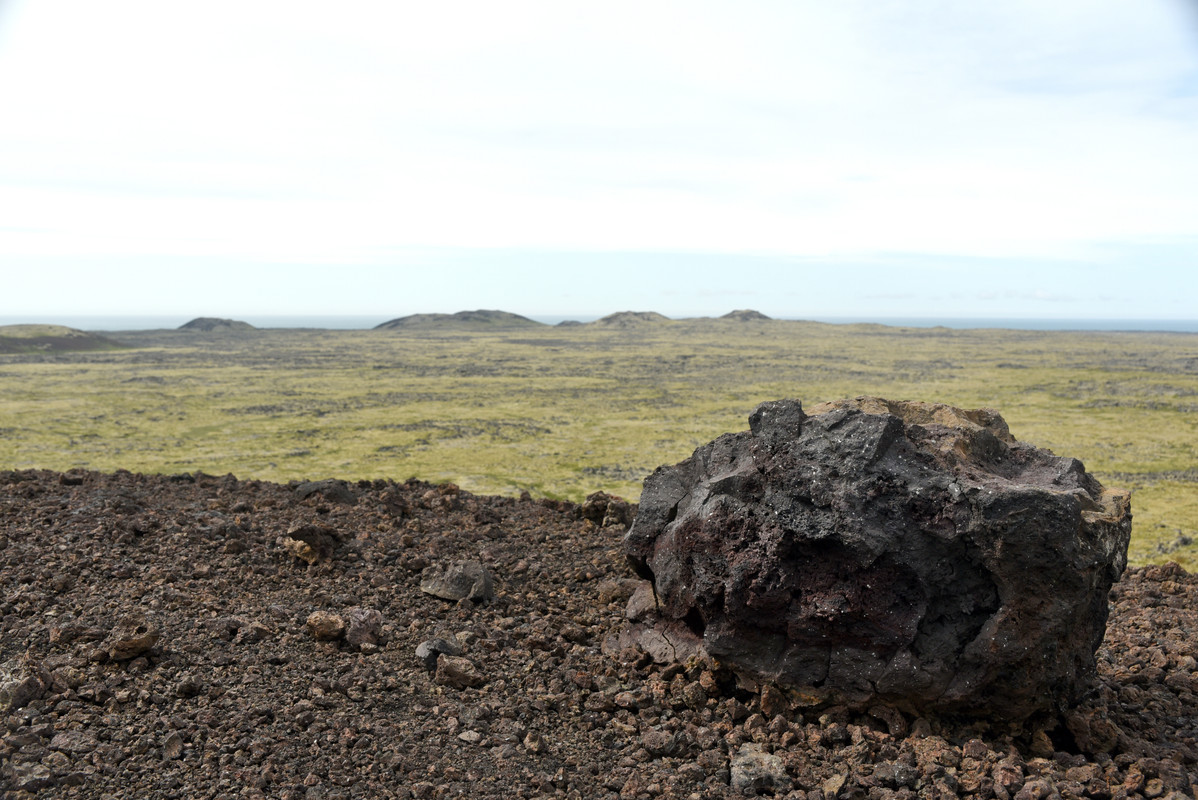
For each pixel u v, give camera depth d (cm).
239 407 9700
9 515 1504
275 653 1046
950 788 843
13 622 1061
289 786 789
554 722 969
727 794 838
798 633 976
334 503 1805
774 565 981
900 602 946
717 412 9606
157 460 6178
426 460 6281
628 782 845
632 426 8375
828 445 995
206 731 864
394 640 1138
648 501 1189
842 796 828
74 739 825
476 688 1033
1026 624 911
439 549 1517
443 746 888
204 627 1092
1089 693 1032
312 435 7588
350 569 1381
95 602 1139
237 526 1501
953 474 957
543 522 1820
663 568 1127
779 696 985
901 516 947
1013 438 1202
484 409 9744
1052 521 892
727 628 1022
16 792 742
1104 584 999
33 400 10038
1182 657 1229
